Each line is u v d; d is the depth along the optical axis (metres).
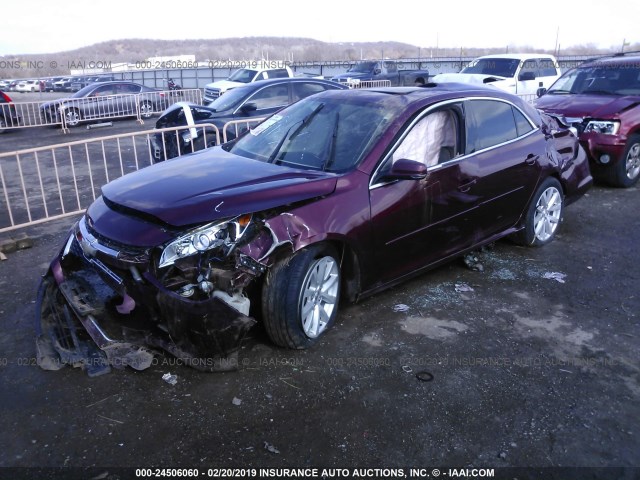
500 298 4.66
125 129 18.62
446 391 3.39
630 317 4.36
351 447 2.92
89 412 3.19
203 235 3.35
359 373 3.56
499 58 15.44
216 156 4.62
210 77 37.34
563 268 5.31
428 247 4.55
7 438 2.99
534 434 3.04
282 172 4.04
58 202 8.21
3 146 14.77
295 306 3.62
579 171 6.17
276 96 11.06
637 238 6.17
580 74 9.39
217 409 3.21
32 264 5.49
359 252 3.98
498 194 5.05
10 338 4.02
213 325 3.26
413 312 4.39
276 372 3.57
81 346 3.73
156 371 3.58
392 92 4.82
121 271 3.49
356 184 3.97
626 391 3.42
